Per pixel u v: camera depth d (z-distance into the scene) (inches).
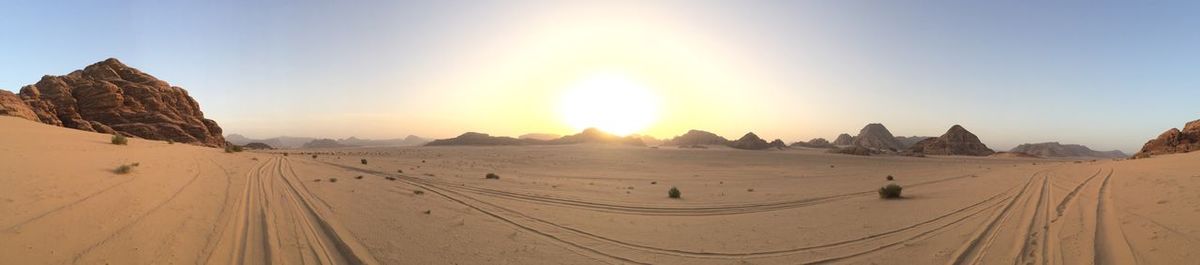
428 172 1443.2
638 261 430.3
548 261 422.0
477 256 427.5
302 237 449.7
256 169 1061.8
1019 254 406.6
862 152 5364.2
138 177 677.9
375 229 504.4
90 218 427.5
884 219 620.1
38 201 451.2
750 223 630.5
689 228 592.7
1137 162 1419.8
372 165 1630.2
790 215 701.3
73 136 1136.2
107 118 2506.2
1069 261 374.9
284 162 1406.3
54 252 335.6
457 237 497.4
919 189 1067.3
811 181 1472.7
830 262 419.8
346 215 571.2
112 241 375.6
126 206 491.8
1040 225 510.0
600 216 679.7
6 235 350.0
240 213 532.7
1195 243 377.7
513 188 1037.8
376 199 738.2
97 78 2778.1
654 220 658.2
